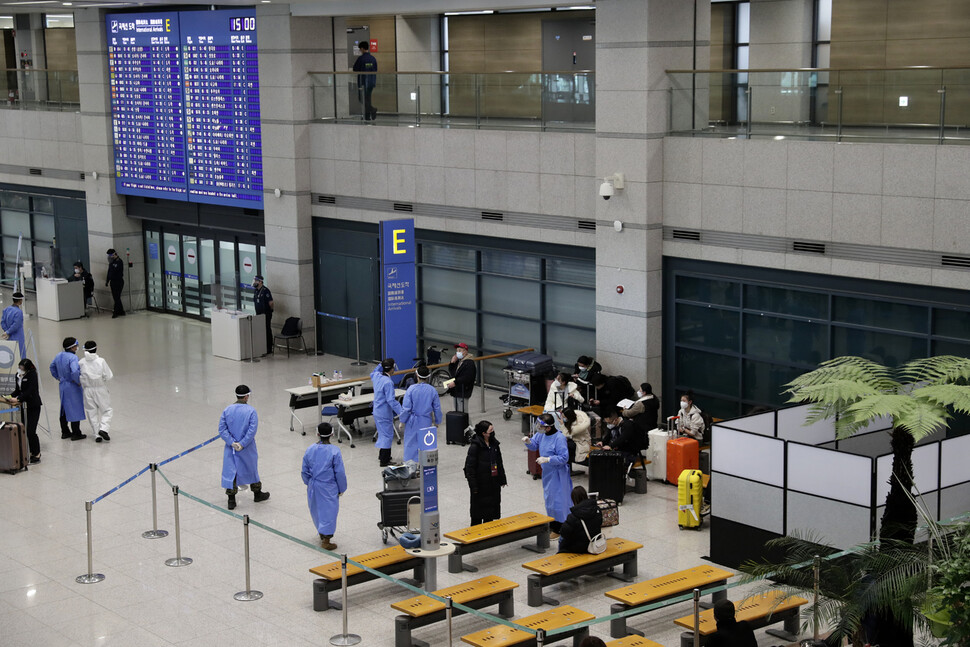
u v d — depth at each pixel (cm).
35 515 1627
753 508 1370
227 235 2862
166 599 1343
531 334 2255
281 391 2312
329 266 2606
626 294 1995
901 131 1642
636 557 1387
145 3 2688
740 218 1847
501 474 1509
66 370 1966
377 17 3023
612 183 1969
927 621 1016
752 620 1198
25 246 3391
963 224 1584
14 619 1289
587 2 2020
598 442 1770
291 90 2538
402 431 2044
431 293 2439
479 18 2825
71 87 3106
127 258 3105
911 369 1300
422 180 2358
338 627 1270
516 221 2200
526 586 1377
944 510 1315
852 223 1706
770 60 2264
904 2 2059
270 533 1554
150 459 1888
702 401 1978
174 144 2853
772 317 1856
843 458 1260
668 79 1914
